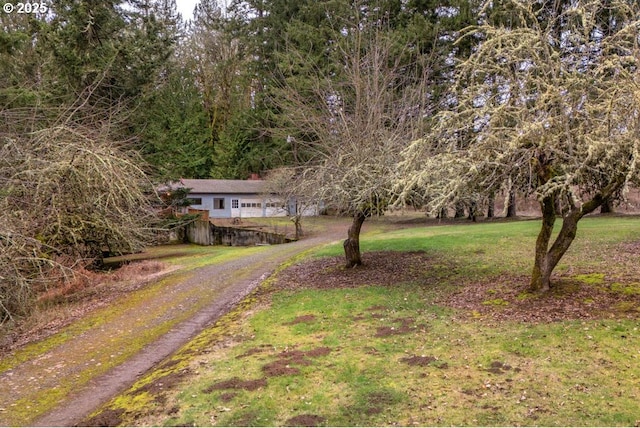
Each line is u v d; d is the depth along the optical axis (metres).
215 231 28.41
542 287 8.12
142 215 13.95
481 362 5.74
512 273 9.98
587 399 4.65
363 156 10.60
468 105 7.78
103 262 19.47
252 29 33.84
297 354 6.48
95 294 12.91
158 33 19.50
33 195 10.26
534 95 7.01
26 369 7.16
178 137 25.20
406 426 4.39
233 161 39.62
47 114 13.34
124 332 9.02
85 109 13.80
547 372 5.30
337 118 13.08
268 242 25.59
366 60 14.42
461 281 9.93
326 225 29.77
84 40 17.16
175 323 9.46
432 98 19.73
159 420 4.83
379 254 14.11
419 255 13.34
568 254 11.16
